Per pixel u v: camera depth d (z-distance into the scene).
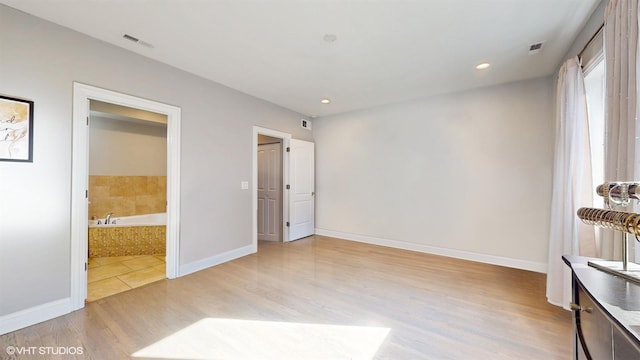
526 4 1.90
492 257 3.52
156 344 1.81
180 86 3.03
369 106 4.54
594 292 0.91
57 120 2.15
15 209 1.96
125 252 3.84
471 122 3.66
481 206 3.60
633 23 1.32
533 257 3.26
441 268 3.34
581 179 2.12
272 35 2.33
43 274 2.08
